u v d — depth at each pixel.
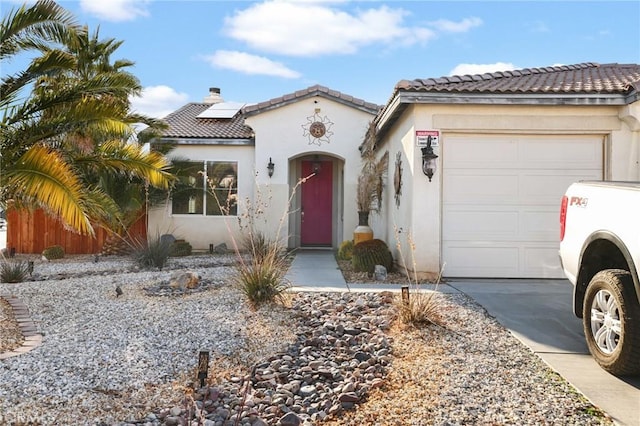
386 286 7.89
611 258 4.61
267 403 3.68
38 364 4.29
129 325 5.61
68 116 6.77
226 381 4.08
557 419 3.28
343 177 14.94
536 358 4.49
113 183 12.24
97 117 6.91
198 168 14.62
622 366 3.90
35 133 6.73
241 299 6.69
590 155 8.42
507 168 8.47
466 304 6.48
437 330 5.30
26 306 6.67
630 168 8.19
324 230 15.88
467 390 3.78
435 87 8.05
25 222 14.35
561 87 8.20
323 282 8.32
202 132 14.88
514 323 5.59
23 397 3.60
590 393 3.68
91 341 5.00
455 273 8.45
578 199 4.83
